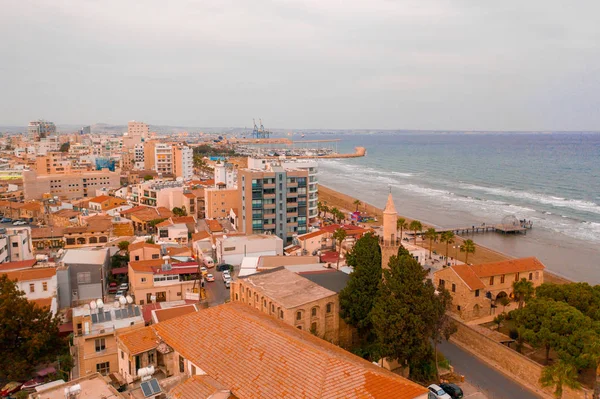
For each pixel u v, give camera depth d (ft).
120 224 482.28
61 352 209.97
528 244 508.94
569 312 200.95
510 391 194.29
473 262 429.79
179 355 150.82
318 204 652.89
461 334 240.53
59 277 281.54
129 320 188.14
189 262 324.19
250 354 137.39
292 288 231.50
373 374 124.26
